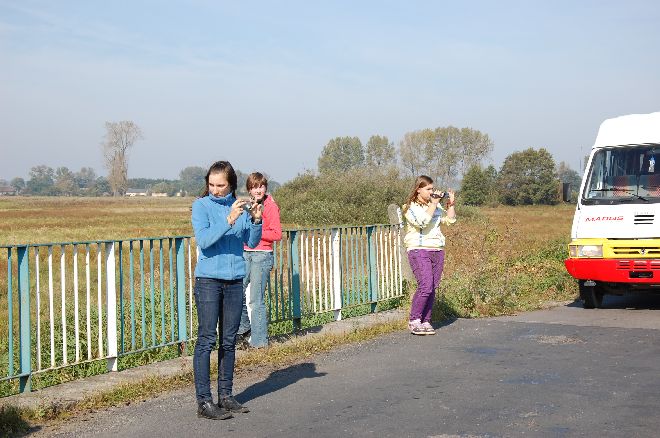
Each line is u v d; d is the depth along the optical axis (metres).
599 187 12.53
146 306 10.68
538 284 15.26
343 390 7.00
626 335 9.72
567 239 22.84
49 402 6.52
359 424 5.85
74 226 54.28
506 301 12.46
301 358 8.62
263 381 7.51
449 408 6.25
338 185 51.00
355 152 140.50
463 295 12.02
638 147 12.46
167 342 8.60
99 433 5.83
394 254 12.39
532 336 9.78
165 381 7.37
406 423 5.84
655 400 6.39
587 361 8.12
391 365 8.10
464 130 120.69
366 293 11.77
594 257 12.07
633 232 11.84
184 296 8.62
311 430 5.72
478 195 117.25
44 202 155.62
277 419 6.07
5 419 5.98
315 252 11.52
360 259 11.66
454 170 121.81
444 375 7.55
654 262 11.65
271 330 10.38
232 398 6.33
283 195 52.34
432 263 10.09
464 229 16.88
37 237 41.19
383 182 50.69
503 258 16.64
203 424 5.99
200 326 6.22
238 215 6.02
